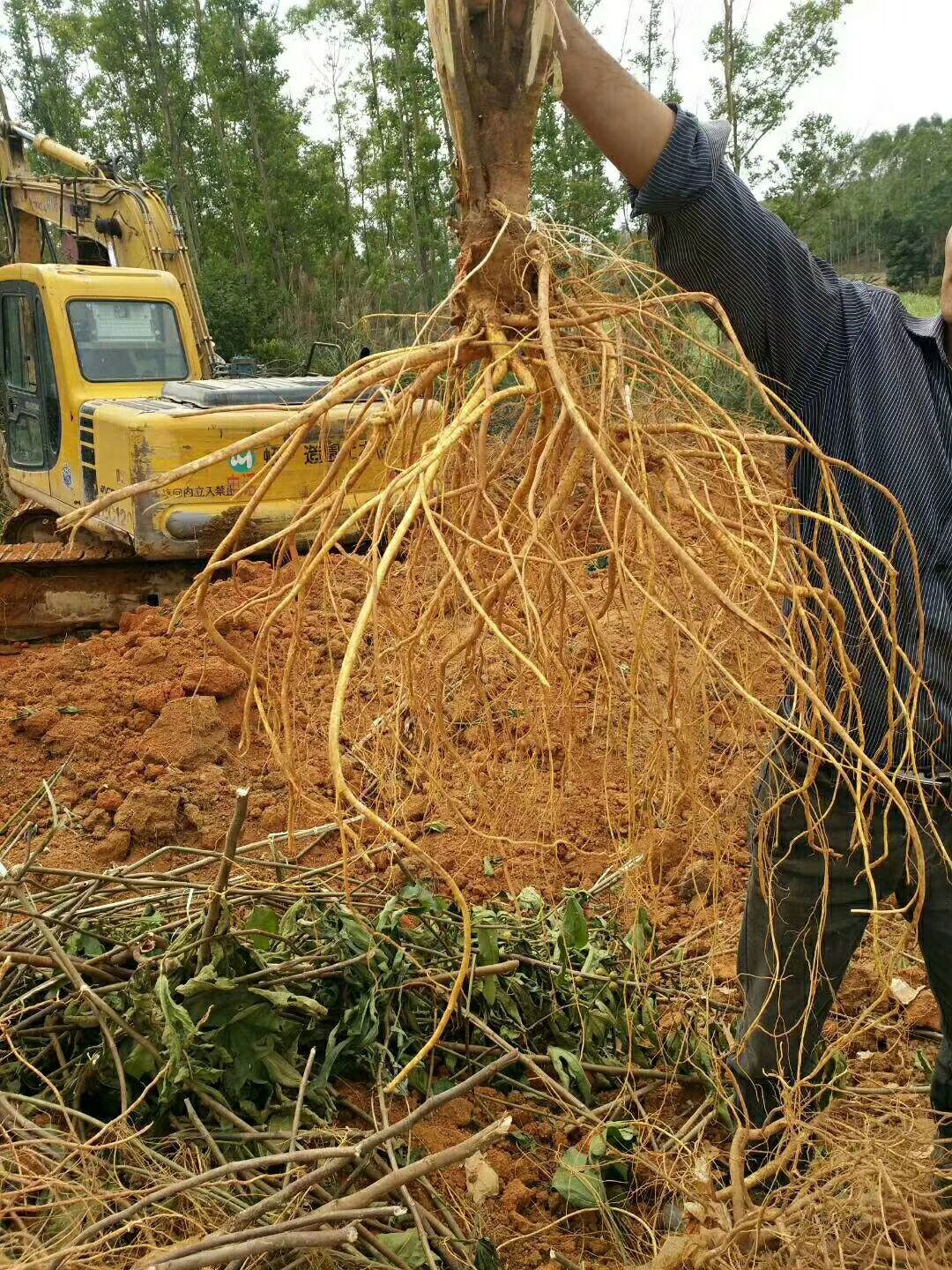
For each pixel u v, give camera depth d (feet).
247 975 7.69
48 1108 6.79
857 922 6.99
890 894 7.54
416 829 12.42
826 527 6.52
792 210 45.01
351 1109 7.82
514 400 5.55
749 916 7.29
